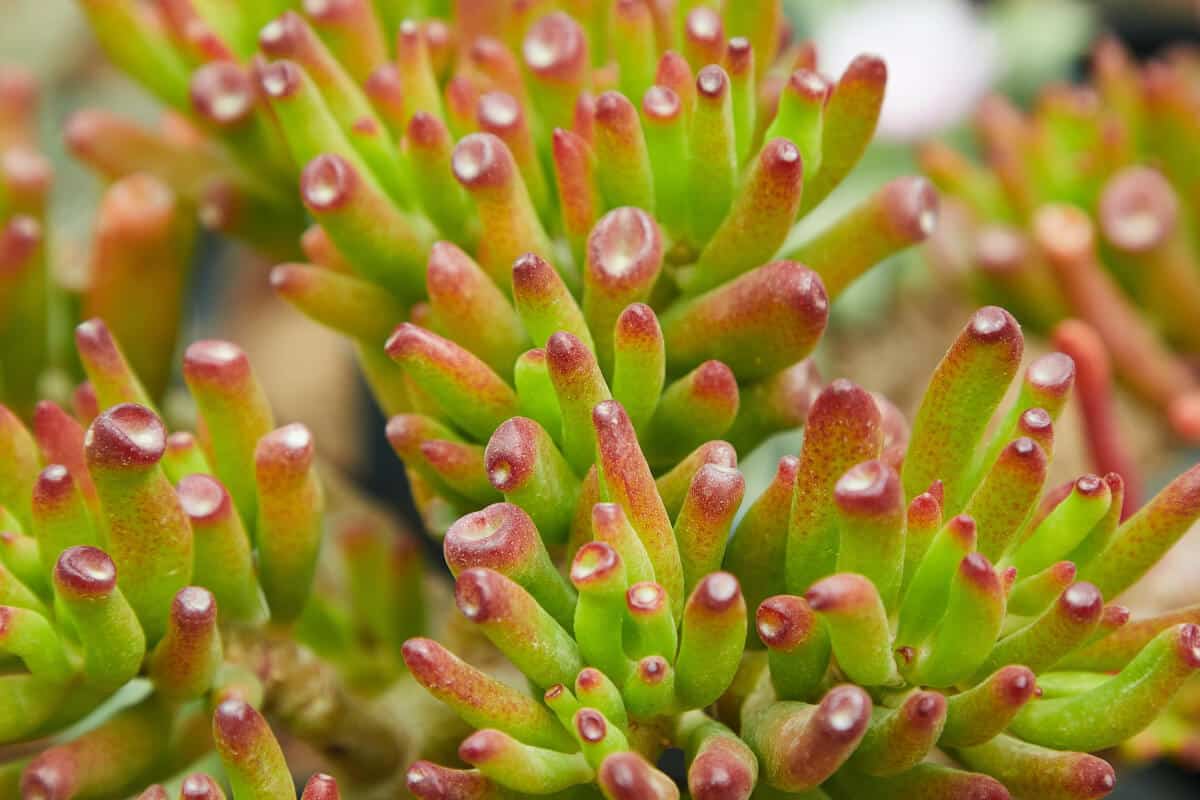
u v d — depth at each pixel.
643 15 0.63
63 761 0.58
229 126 0.68
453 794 0.56
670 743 0.58
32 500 0.58
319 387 1.00
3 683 0.59
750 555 0.59
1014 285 0.82
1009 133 0.88
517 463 0.57
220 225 0.70
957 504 0.59
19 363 0.71
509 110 0.62
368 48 0.66
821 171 0.62
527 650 0.56
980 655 0.56
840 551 0.56
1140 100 0.87
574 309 0.59
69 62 1.17
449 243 0.60
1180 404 0.79
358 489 0.86
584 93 0.62
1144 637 0.58
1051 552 0.58
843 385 0.56
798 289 0.59
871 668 0.56
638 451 0.56
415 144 0.61
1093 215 0.86
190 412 0.73
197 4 0.69
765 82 0.65
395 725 0.65
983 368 0.57
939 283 0.94
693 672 0.56
